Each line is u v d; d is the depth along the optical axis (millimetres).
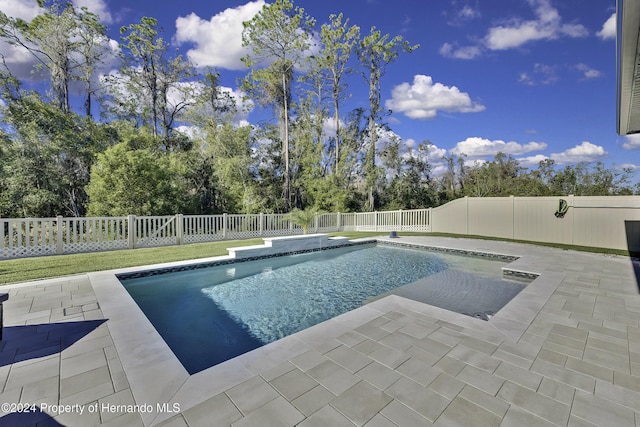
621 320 3643
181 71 19594
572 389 2268
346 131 22312
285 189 19016
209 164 18406
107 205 12117
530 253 8672
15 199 12000
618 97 5238
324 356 2734
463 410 2014
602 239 9695
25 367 2566
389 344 2977
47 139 13156
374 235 13688
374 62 21359
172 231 10195
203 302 5277
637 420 1935
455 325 3455
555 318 3699
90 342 3045
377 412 1986
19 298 4445
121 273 6082
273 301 5359
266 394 2180
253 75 19250
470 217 13055
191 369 3162
